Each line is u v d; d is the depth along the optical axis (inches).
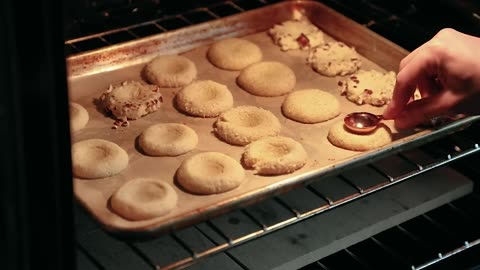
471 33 38.2
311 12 44.3
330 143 36.8
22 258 24.1
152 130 36.5
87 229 36.9
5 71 22.6
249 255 36.1
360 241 38.2
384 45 41.3
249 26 43.4
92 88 39.2
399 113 36.0
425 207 39.0
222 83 40.2
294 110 38.0
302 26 43.5
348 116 37.4
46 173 24.1
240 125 37.3
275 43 42.8
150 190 32.9
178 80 39.6
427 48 35.0
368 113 37.5
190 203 33.2
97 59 39.9
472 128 39.3
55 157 24.1
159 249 36.3
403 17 41.1
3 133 22.9
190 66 40.4
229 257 36.1
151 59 41.0
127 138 36.6
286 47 42.3
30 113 23.4
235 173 34.2
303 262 36.4
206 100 38.4
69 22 39.6
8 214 23.5
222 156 35.1
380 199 39.1
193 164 34.5
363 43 42.1
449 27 39.0
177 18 43.8
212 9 44.8
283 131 37.5
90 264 35.2
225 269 35.6
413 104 35.7
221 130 36.7
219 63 41.0
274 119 37.5
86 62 39.7
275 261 35.9
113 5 40.6
